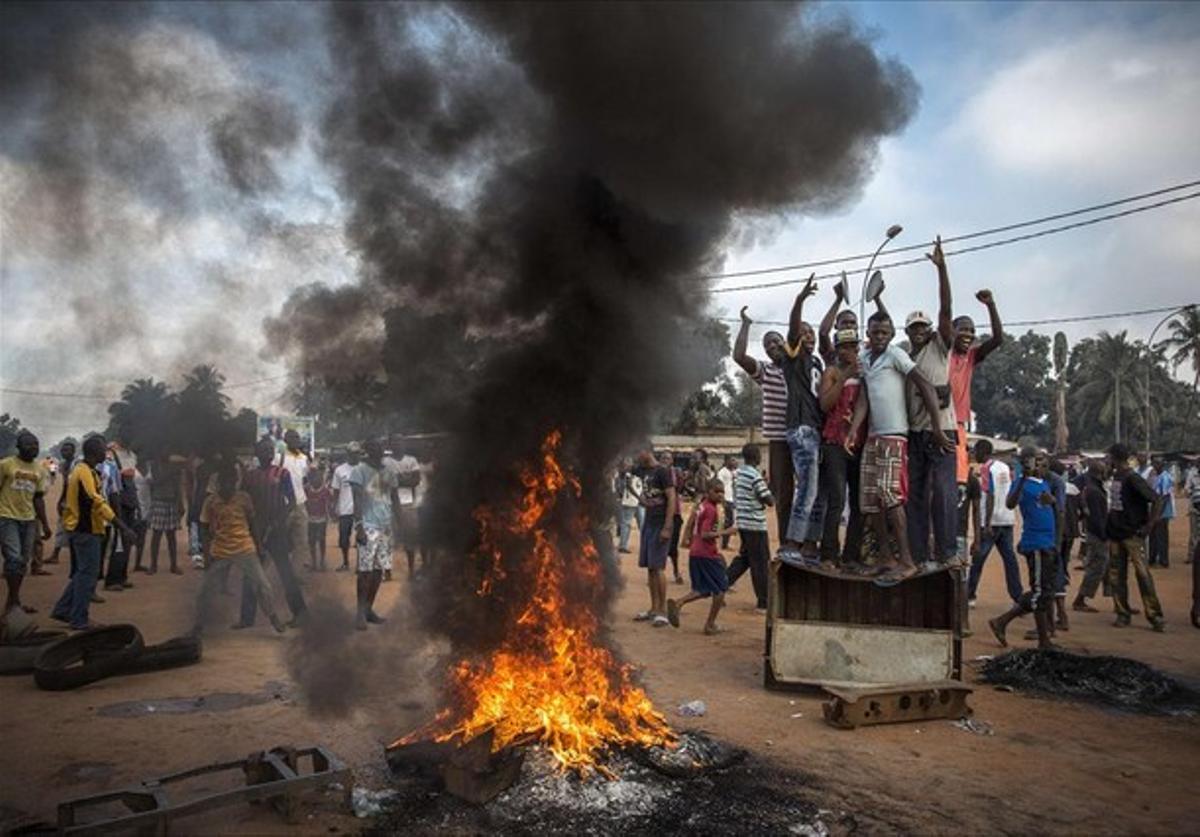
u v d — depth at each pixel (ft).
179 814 12.75
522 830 13.33
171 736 18.13
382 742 17.51
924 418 24.71
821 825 13.58
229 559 28.81
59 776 15.92
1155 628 31.58
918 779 15.85
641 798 14.44
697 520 30.22
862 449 24.91
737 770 16.06
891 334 24.12
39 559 42.57
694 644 28.37
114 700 21.01
